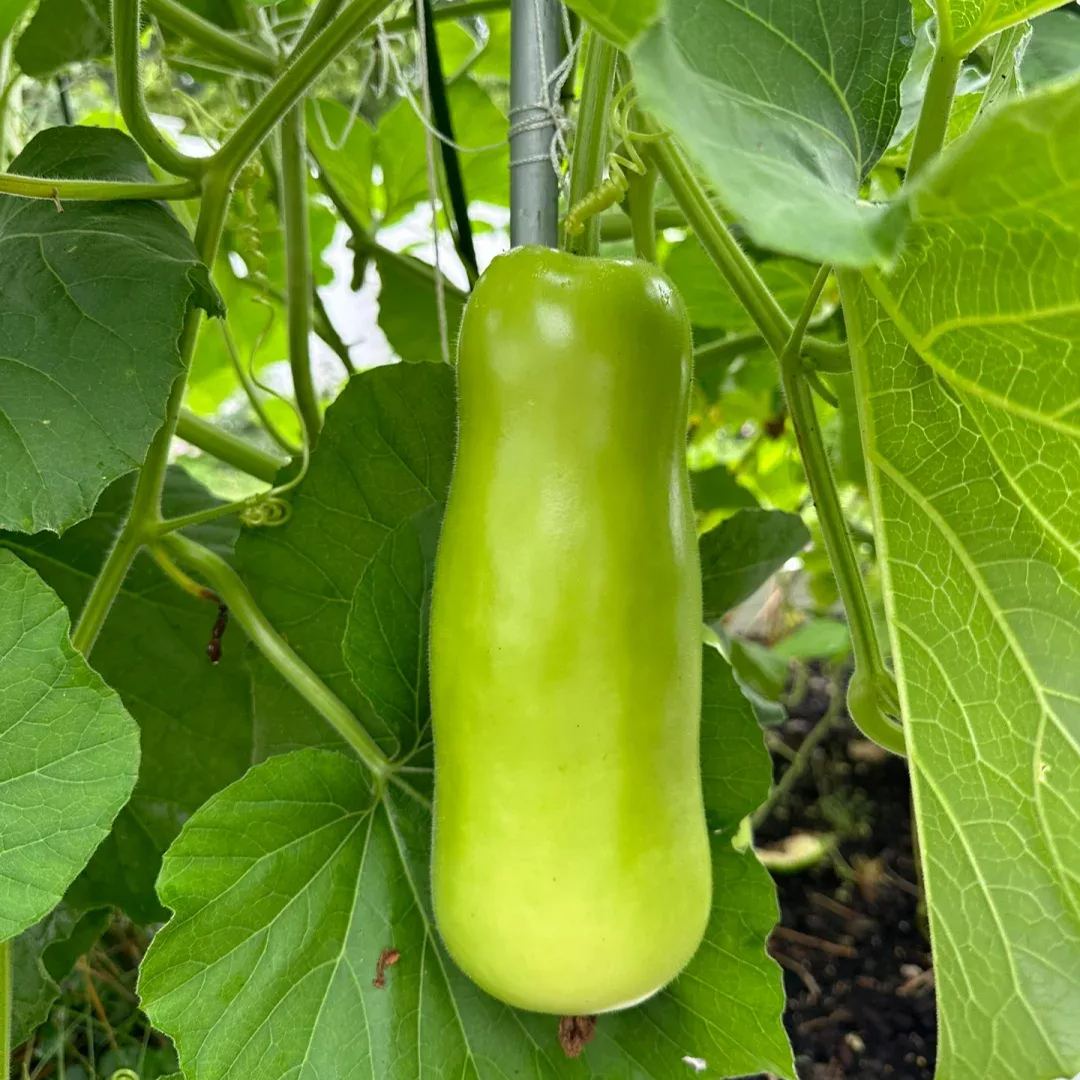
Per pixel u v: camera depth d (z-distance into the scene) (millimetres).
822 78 292
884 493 350
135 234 426
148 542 501
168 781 596
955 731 354
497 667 345
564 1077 451
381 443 527
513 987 366
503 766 349
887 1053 1038
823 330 770
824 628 1250
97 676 387
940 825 357
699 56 237
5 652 384
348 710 487
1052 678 341
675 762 362
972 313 281
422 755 475
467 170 892
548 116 409
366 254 801
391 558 463
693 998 478
